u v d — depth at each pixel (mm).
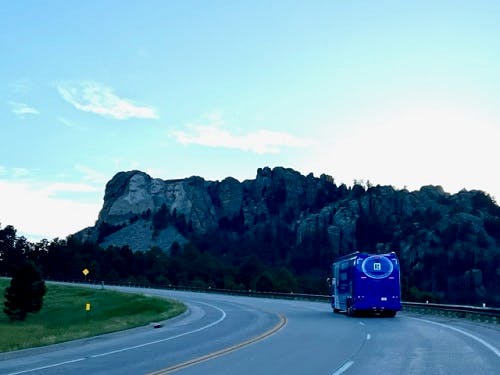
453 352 18297
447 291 192750
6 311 81125
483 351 18578
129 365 15906
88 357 18016
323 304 59875
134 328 28438
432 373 13953
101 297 91938
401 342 21578
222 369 14844
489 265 198500
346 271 40031
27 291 80500
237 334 25594
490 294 187500
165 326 31453
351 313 39094
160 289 122750
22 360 17625
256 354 18016
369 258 37688
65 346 21438
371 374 13859
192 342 22297
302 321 33906
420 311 44656
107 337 24969
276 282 174000
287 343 21375
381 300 37344
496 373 13914
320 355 17703
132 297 80188
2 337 41094
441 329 27922
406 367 15008
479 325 30766
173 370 14742
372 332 26156
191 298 76062
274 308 50906
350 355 17641
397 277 37594
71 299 96500
